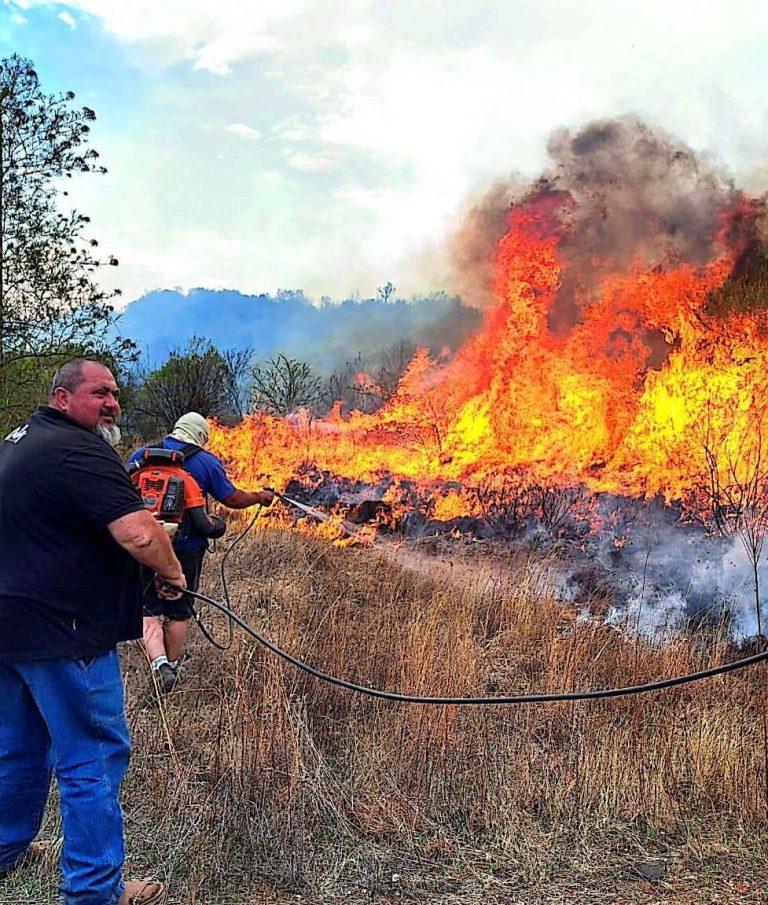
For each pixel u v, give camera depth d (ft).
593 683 15.03
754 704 14.24
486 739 13.00
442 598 18.85
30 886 9.86
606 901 9.93
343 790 11.75
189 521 15.51
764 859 10.76
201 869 10.19
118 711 9.64
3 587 9.27
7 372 37.32
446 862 10.69
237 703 13.00
